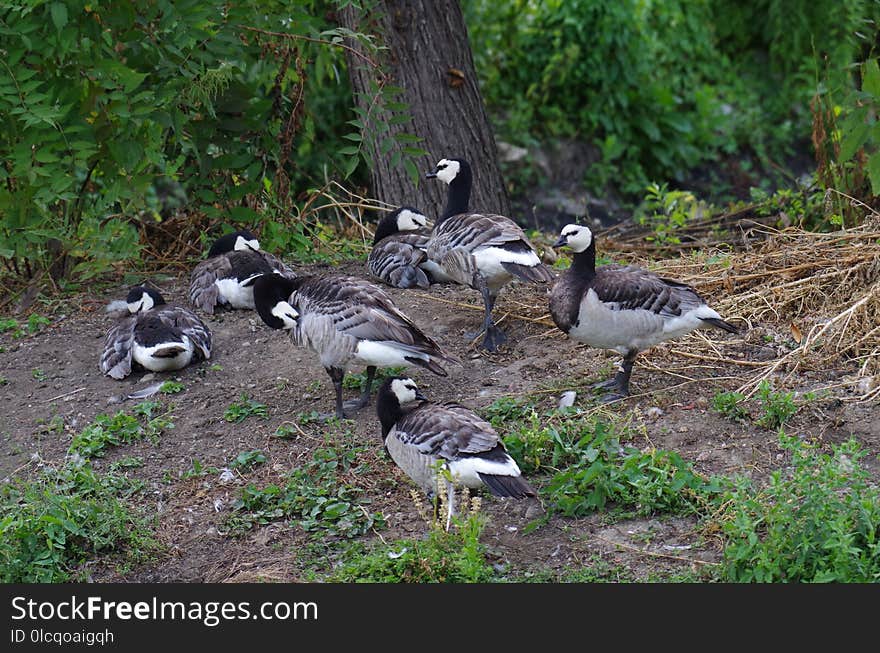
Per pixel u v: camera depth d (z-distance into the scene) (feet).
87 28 45.11
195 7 44.73
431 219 55.21
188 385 39.37
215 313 45.32
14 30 42.65
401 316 34.63
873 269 40.70
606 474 30.76
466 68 55.62
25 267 49.73
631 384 36.68
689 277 43.14
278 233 51.70
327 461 33.81
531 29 83.15
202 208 50.19
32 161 43.55
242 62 49.26
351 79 55.42
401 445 29.99
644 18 87.30
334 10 55.01
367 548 29.81
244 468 34.12
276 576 29.04
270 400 38.06
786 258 43.19
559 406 35.60
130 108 44.47
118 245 47.50
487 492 31.71
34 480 33.99
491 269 39.78
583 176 80.23
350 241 54.75
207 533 31.42
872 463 31.04
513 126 80.43
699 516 29.73
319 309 34.96
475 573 27.37
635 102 82.38
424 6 54.08
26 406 38.65
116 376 39.78
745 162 85.10
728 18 93.66
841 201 50.06
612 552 28.84
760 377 36.22
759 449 32.19
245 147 52.03
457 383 38.01
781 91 90.63
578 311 34.78
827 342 37.73
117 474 34.14
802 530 26.63
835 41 89.15
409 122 54.65
